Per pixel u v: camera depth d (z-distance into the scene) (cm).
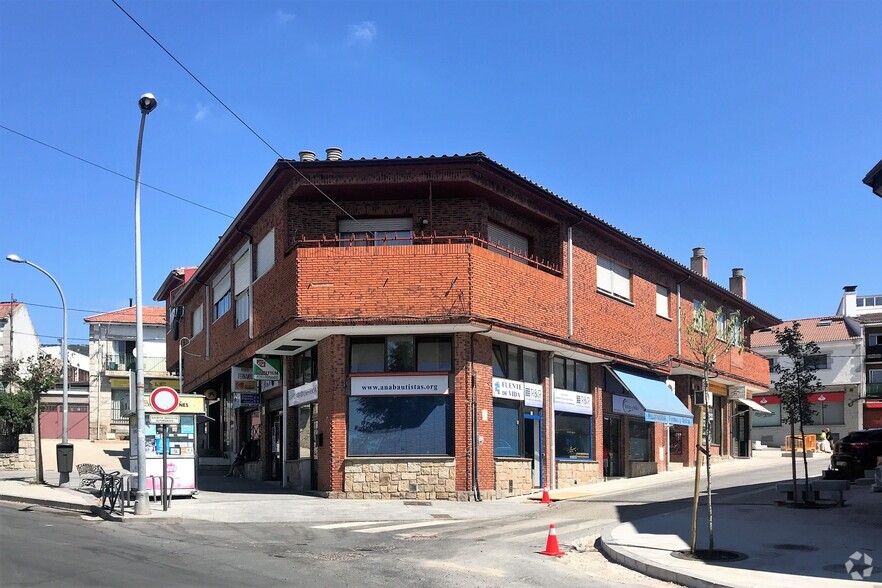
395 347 2069
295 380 2444
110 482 1709
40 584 912
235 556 1148
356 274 1986
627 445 2817
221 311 3034
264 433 2695
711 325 1273
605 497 2084
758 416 5772
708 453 1174
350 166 2012
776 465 3256
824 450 4288
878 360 5503
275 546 1262
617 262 2731
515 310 2123
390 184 2048
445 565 1100
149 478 1964
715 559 1112
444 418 2028
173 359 4012
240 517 1656
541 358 2361
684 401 3266
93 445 4016
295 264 2017
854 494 1862
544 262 2405
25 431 3266
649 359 2877
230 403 3369
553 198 2280
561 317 2338
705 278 3319
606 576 1062
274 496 2088
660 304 3058
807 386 1673
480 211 2141
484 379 2059
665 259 2950
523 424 2244
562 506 1914
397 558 1152
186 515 1645
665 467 3077
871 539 1270
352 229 2175
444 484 1992
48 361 3344
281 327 2088
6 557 1084
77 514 1717
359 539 1356
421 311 1958
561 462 2381
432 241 2044
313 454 2262
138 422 1673
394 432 2030
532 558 1170
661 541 1270
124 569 1019
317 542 1316
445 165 2012
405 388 2034
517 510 1836
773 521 1484
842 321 5934
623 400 2819
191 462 2022
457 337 2045
